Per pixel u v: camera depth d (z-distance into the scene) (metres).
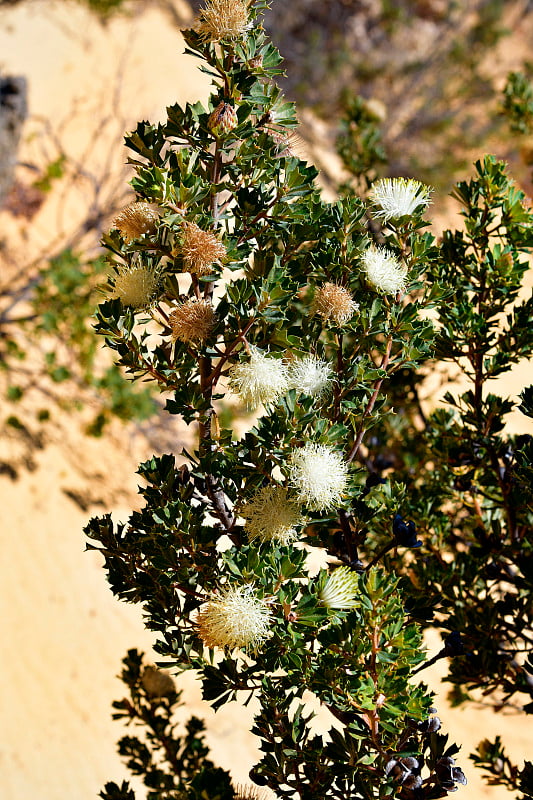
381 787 1.04
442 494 1.45
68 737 2.89
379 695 1.03
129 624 3.33
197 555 1.07
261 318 1.06
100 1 5.63
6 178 4.32
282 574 1.02
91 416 3.85
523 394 1.18
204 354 1.07
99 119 5.15
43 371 3.72
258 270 1.12
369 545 1.38
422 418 1.56
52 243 4.38
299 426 1.06
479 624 1.33
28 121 4.82
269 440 1.06
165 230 1.07
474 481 1.41
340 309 1.12
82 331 3.80
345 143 1.83
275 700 1.08
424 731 1.07
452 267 1.36
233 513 1.11
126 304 1.08
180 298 1.09
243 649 1.04
